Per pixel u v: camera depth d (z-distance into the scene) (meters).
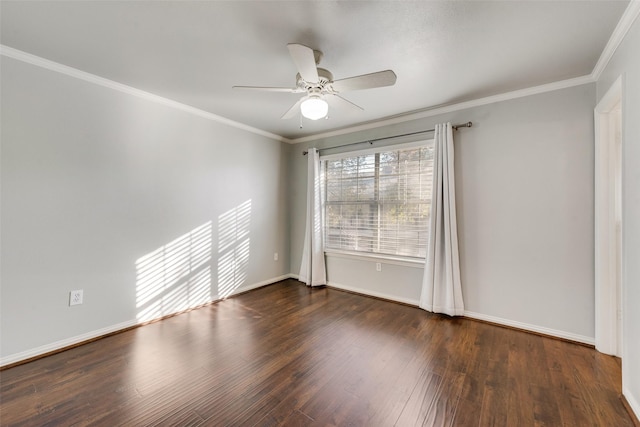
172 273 3.18
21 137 2.19
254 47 2.11
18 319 2.19
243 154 4.00
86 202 2.53
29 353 2.22
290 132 4.39
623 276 1.79
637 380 1.62
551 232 2.67
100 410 1.66
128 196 2.81
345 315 3.18
